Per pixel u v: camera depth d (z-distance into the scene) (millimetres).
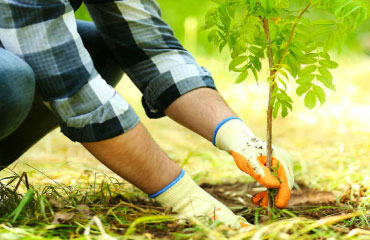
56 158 3439
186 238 1559
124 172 1740
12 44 1650
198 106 1913
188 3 9078
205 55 8219
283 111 1752
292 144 4070
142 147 1717
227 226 1687
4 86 1472
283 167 1759
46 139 4062
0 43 1712
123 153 1698
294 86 6645
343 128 4570
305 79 1746
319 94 1748
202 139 4289
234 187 2916
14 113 1541
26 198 1686
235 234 1564
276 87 1759
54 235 1581
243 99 6008
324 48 1730
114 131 1660
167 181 1780
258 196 1908
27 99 1574
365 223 1844
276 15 1702
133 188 2465
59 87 1651
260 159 1764
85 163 3279
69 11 1693
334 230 1676
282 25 1715
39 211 1782
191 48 8125
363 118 4949
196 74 1964
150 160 1737
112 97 1687
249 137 1814
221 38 1860
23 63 1567
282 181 1738
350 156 3424
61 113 1679
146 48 2027
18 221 1673
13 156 2076
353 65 8180
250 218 2059
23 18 1626
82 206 1837
